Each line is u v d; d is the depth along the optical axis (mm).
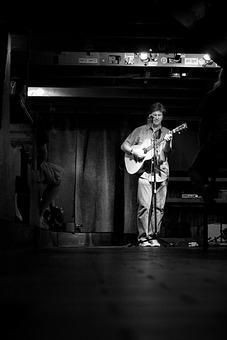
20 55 6648
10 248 3623
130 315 782
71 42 5934
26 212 4914
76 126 9492
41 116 8953
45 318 758
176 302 935
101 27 5340
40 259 2564
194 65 7324
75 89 8266
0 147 3697
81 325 692
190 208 9477
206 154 4383
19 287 1217
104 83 7980
